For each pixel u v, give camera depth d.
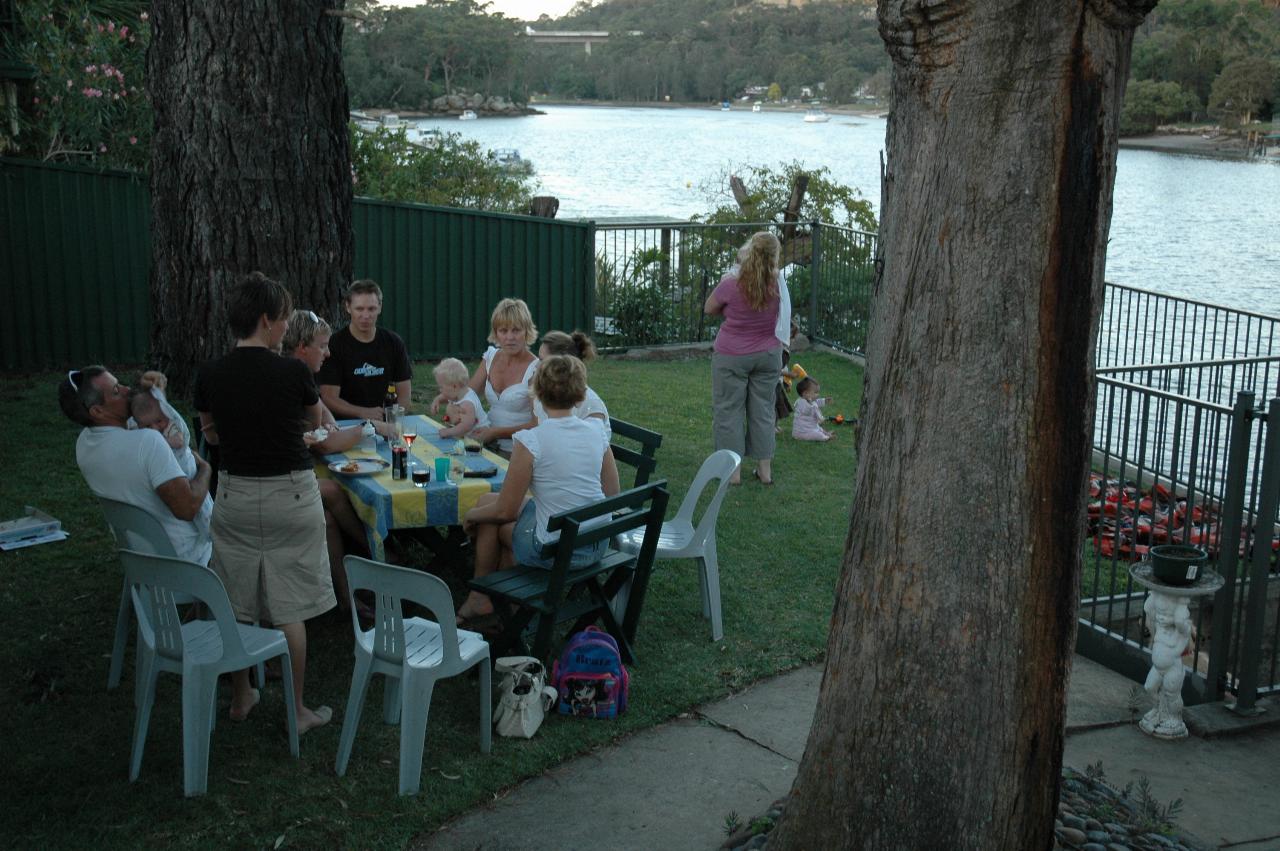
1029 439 3.18
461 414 6.93
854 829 3.43
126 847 4.07
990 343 3.18
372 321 6.97
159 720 5.01
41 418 9.61
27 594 6.18
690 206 40.78
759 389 8.84
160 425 5.05
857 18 140.12
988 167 3.15
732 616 6.40
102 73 12.65
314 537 4.80
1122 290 11.45
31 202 11.38
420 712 4.46
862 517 3.45
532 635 5.91
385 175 18.59
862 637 3.42
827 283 14.80
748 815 4.42
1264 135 44.66
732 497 8.62
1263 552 5.18
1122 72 3.18
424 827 4.29
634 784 4.66
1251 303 18.91
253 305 4.63
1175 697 5.20
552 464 5.39
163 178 8.99
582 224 14.18
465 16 130.38
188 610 6.08
